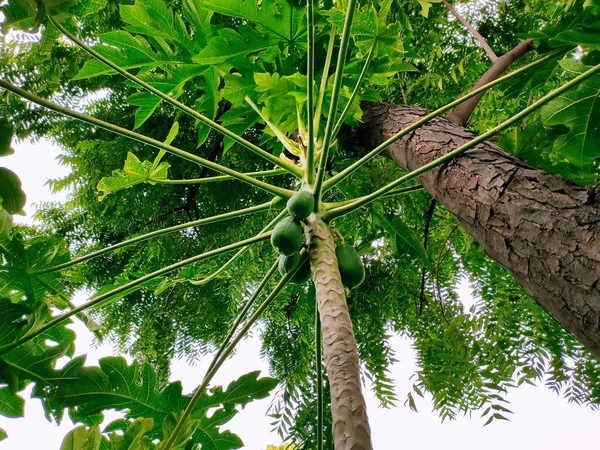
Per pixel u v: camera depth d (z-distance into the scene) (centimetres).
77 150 412
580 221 114
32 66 382
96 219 413
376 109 236
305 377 268
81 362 154
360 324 281
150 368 161
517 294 255
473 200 141
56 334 171
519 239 124
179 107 166
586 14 144
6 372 145
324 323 111
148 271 407
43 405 150
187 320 401
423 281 276
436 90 324
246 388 160
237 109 229
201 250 399
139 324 429
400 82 313
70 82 390
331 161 287
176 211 423
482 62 333
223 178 196
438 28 334
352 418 87
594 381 226
